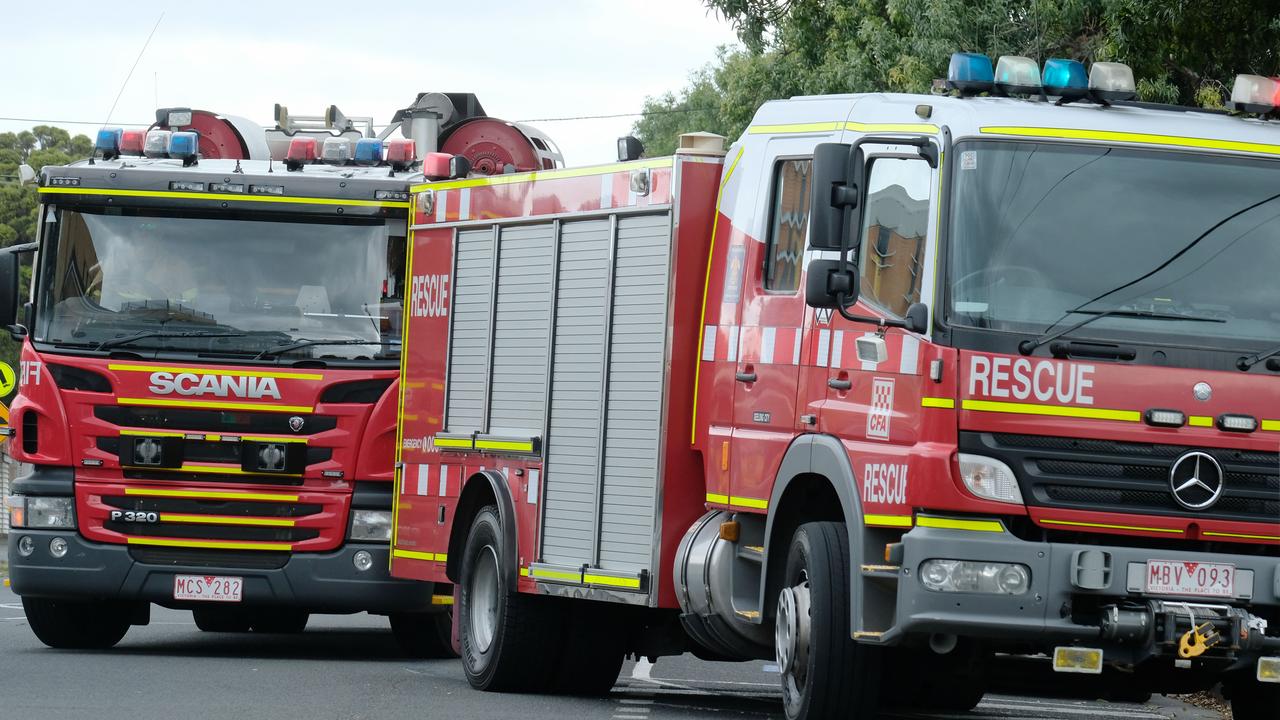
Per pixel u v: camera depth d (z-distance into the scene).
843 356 17.27
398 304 27.44
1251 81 17.81
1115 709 24.39
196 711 19.55
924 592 15.70
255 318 27.36
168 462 26.91
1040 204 16.33
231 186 27.53
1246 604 16.02
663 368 19.98
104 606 28.75
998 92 17.45
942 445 15.83
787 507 18.34
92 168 27.61
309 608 27.94
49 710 19.48
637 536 20.28
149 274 27.44
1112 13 31.50
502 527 22.58
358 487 27.14
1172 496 15.95
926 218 16.47
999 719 22.05
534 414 22.39
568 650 22.61
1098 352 15.95
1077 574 15.68
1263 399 16.16
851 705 17.00
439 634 28.95
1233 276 16.42
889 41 44.00
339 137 32.91
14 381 51.31
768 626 18.95
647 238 20.47
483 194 24.05
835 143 16.56
